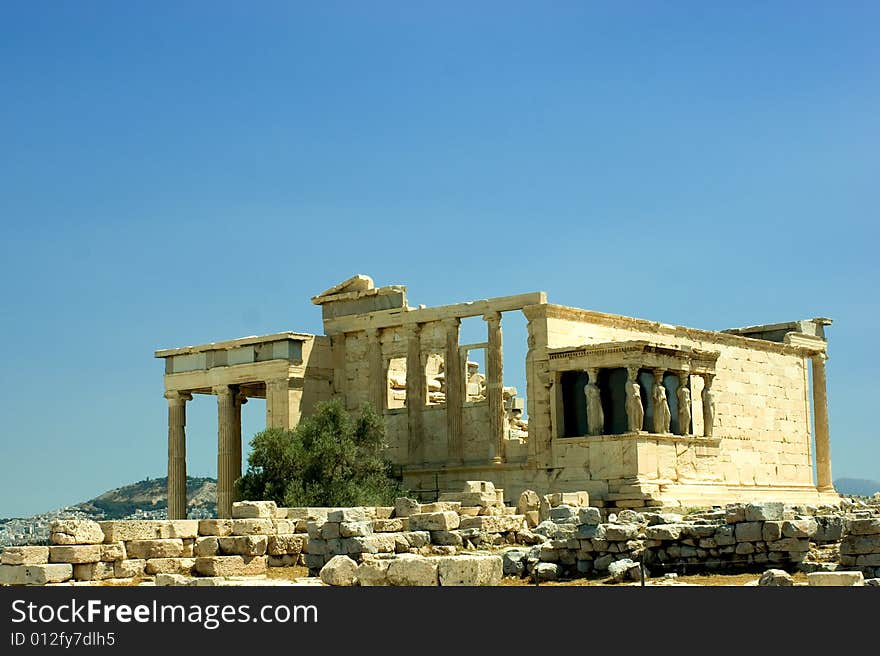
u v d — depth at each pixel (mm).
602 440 67188
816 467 89875
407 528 52031
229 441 79562
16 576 44844
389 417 77375
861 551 41062
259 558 49938
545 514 58406
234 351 79812
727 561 43312
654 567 43688
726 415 79938
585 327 72875
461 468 73062
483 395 83188
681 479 68500
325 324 80500
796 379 87000
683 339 78438
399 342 77438
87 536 46688
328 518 49250
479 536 51969
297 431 72312
